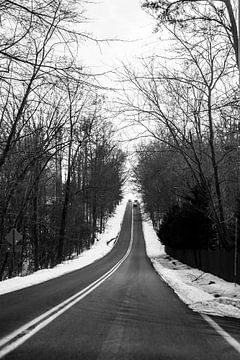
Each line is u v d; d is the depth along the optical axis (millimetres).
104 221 106500
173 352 7148
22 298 14922
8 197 32719
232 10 15438
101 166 62188
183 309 12367
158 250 69312
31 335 8477
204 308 12344
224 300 13586
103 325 9641
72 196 49938
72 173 50969
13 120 31094
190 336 8500
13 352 7070
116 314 11289
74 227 56125
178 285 19625
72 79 9883
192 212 31672
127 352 7117
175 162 32438
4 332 8773
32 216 40812
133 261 50438
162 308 12570
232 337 8414
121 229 101625
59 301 14023
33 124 35219
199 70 22422
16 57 9789
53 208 50156
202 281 22250
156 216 82000
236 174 25641
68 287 19469
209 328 9383
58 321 10102
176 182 42438
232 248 22094
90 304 13281
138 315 11164
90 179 61750
